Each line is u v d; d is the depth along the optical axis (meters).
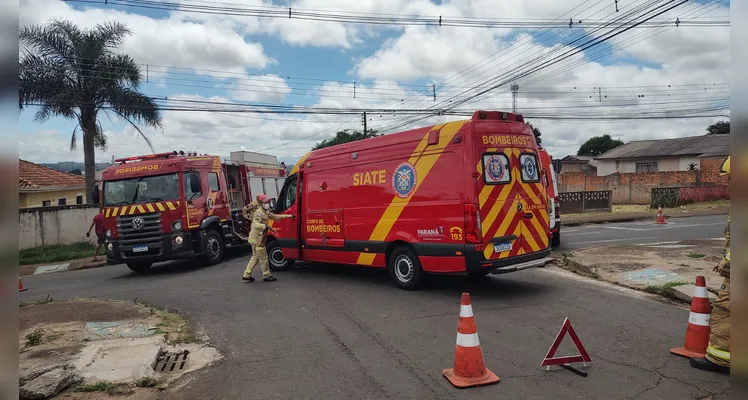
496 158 7.74
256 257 10.20
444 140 7.84
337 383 4.72
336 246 9.73
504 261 7.64
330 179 9.90
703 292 5.08
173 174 12.35
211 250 13.37
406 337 6.00
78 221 20.27
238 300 8.52
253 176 17.44
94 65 19.81
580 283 8.73
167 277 11.91
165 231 12.13
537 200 8.26
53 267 16.00
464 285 8.80
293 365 5.26
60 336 6.43
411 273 8.42
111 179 12.58
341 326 6.61
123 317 7.46
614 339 5.65
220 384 4.83
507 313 6.87
